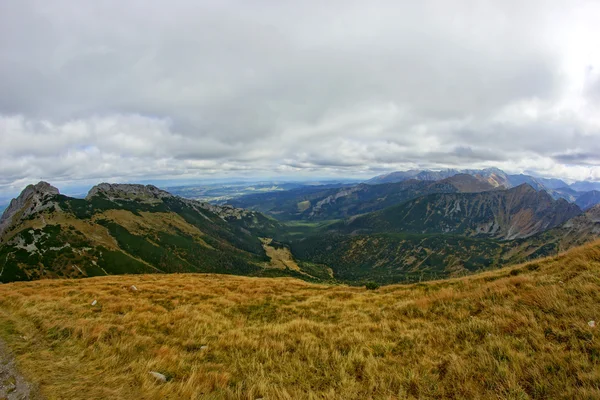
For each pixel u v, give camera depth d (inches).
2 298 858.8
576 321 395.9
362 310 735.1
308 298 962.1
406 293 876.6
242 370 425.7
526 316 457.4
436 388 329.1
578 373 298.4
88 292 967.6
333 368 410.9
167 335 597.9
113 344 502.3
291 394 346.6
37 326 577.0
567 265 670.5
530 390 301.7
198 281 1350.9
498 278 804.6
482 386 320.8
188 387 353.1
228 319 733.3
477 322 480.7
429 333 492.4
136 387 351.3
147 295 975.6
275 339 547.8
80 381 358.9
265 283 1328.7
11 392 322.0
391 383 356.5
